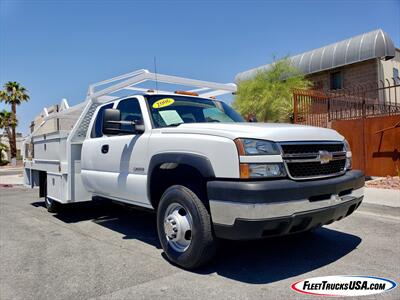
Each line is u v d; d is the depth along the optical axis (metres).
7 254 4.73
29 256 4.62
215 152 3.61
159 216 4.24
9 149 48.31
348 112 11.68
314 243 4.88
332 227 5.73
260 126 3.84
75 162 6.30
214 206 3.54
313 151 3.82
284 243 4.88
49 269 4.11
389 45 18.58
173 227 4.03
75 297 3.35
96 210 7.77
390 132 10.09
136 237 5.48
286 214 3.39
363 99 11.20
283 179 3.50
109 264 4.23
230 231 3.45
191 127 4.06
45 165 7.19
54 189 6.77
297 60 22.58
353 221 6.16
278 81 18.48
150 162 4.36
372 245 4.77
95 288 3.54
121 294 3.38
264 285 3.51
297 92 11.70
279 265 4.05
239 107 18.38
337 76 21.30
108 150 5.30
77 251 4.79
